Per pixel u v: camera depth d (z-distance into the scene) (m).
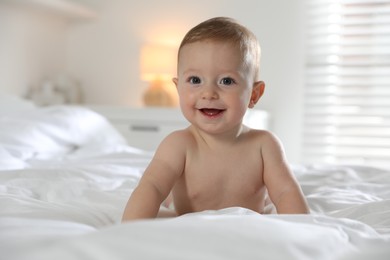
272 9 3.48
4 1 3.04
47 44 3.62
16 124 1.96
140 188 1.01
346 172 1.63
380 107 3.32
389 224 0.94
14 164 1.65
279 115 3.48
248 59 1.05
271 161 1.09
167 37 3.70
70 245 0.53
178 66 1.09
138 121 3.07
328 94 3.40
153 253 0.52
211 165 1.08
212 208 1.10
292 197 1.05
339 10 3.36
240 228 0.59
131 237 0.54
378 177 1.61
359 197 1.31
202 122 1.04
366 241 0.69
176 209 1.13
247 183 1.09
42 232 0.65
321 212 1.18
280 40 3.47
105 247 0.52
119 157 1.88
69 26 3.88
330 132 3.41
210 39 1.03
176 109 3.02
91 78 3.86
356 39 3.35
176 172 1.07
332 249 0.62
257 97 1.16
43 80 3.59
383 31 3.29
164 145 1.08
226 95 1.03
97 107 3.16
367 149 3.35
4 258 0.53
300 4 3.43
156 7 3.72
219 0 3.58
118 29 3.80
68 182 1.31
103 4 3.82
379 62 3.31
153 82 3.54
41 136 1.98
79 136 2.15
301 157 3.46
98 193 1.21
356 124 3.35
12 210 0.95
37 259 0.51
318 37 3.43
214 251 0.54
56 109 2.26
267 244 0.57
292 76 3.46
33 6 3.24
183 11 3.66
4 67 3.16
